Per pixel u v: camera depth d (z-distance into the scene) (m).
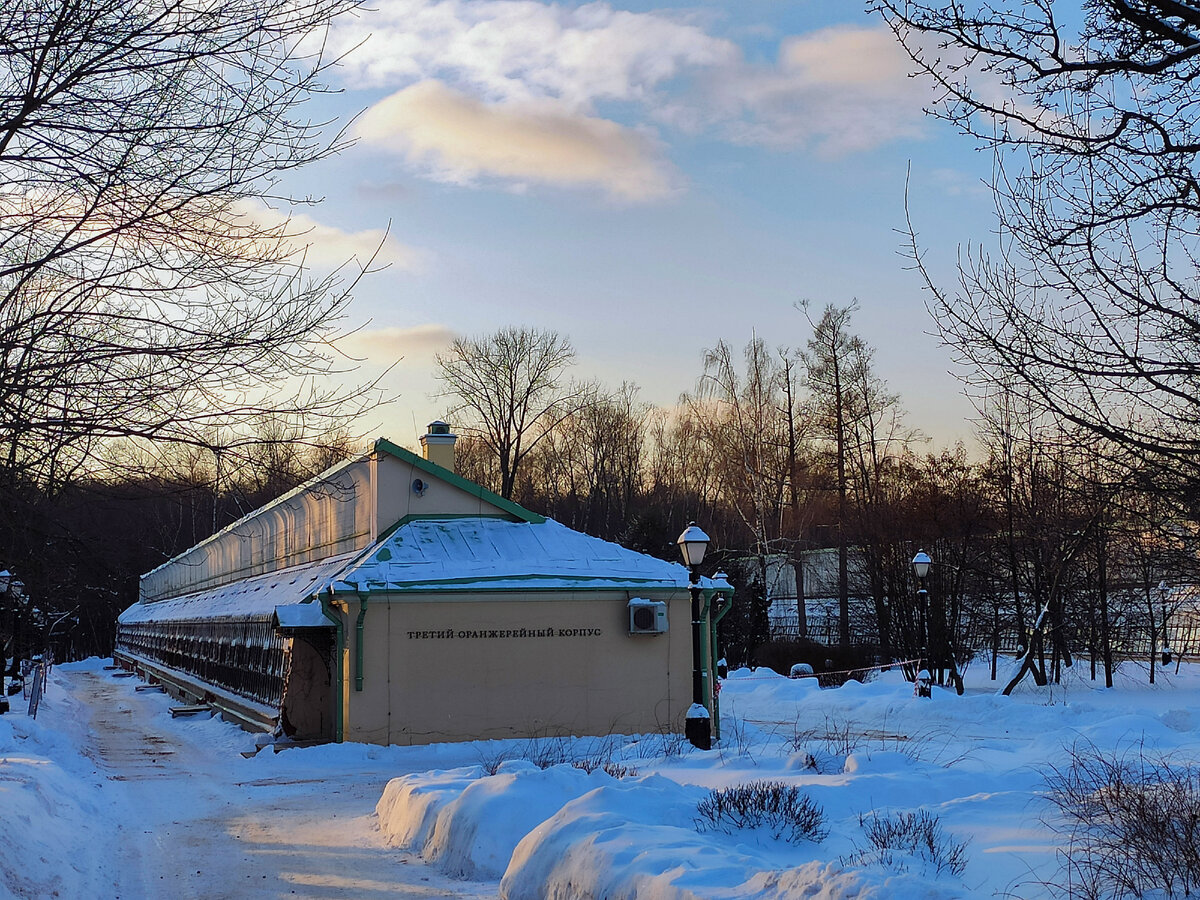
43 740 18.95
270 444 8.88
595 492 68.94
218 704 29.05
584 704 20.70
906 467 40.31
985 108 7.94
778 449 49.91
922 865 7.37
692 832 7.93
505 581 20.42
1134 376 7.39
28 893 8.12
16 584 21.78
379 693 19.66
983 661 41.00
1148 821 7.68
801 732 21.67
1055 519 23.56
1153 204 7.44
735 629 45.69
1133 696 27.02
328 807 13.31
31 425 8.05
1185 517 7.74
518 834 9.29
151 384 8.48
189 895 8.73
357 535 23.31
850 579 46.22
